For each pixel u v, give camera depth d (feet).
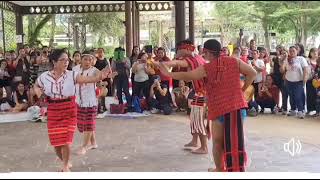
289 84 33.86
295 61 33.58
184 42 19.51
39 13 60.49
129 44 50.08
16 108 35.94
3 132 29.30
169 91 36.78
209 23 80.74
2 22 57.31
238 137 15.20
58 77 17.26
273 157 21.11
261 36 75.82
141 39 85.25
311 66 33.94
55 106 17.39
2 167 20.01
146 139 26.05
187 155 21.89
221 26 78.64
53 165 20.30
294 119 32.55
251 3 72.84
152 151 22.90
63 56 17.11
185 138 26.17
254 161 20.34
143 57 36.76
